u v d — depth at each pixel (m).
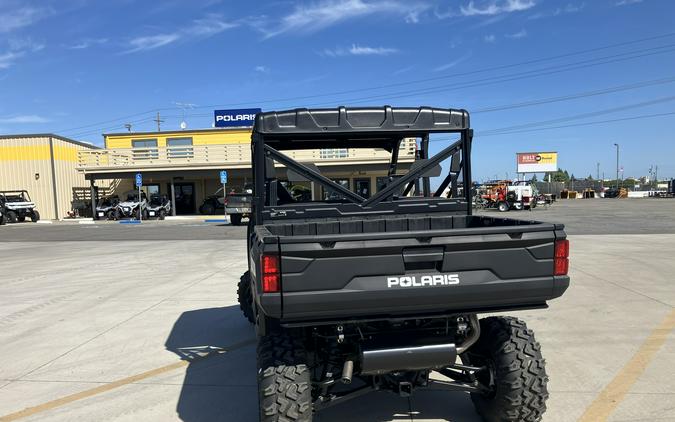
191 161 32.03
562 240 2.98
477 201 34.44
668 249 11.70
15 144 34.19
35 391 4.36
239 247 14.43
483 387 3.41
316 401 3.22
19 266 11.88
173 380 4.55
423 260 2.84
